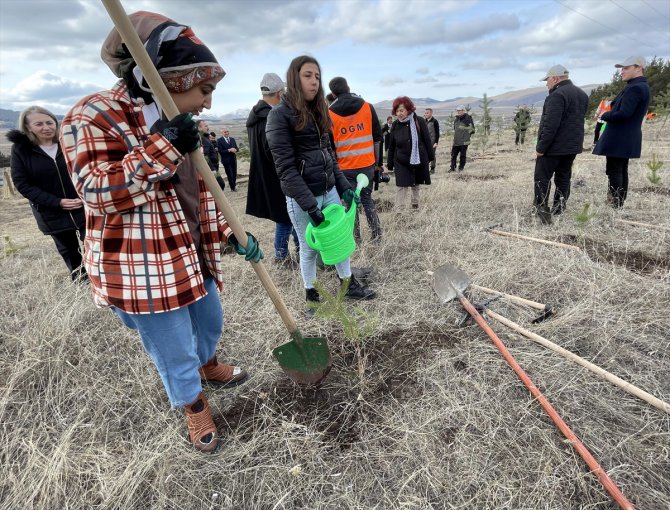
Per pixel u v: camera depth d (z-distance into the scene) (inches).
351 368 91.1
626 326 94.8
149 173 46.6
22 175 131.2
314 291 116.7
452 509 58.9
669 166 265.0
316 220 96.7
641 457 64.1
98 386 89.0
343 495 62.2
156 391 86.4
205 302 73.9
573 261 126.6
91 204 47.8
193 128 49.0
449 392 80.1
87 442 74.1
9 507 63.6
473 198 223.9
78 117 47.9
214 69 52.2
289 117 95.4
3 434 77.8
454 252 150.2
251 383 88.4
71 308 111.8
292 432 73.9
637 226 158.7
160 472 65.7
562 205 176.9
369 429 73.9
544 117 161.0
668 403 73.4
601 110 329.7
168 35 48.5
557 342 92.7
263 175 138.9
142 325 58.7
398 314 111.2
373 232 168.1
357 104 149.2
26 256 201.5
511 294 116.1
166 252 55.1
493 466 64.6
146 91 50.6
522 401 76.5
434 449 68.6
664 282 111.7
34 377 91.0
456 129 354.0
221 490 64.6
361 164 155.8
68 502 63.3
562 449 66.2
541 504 58.3
